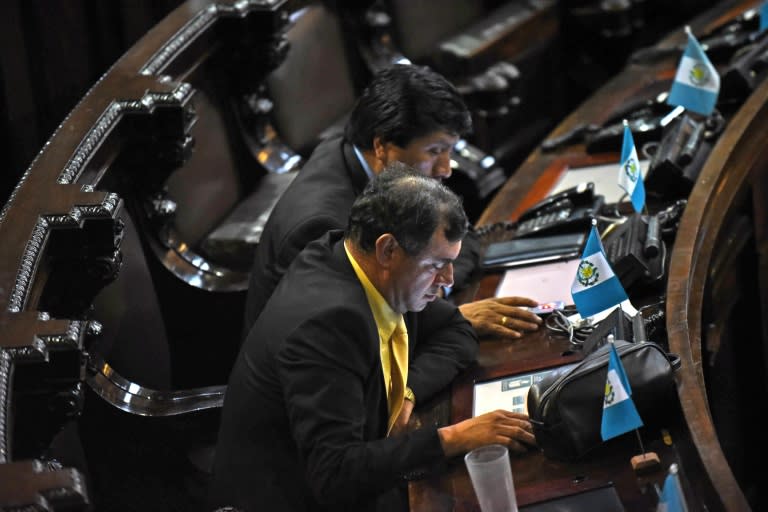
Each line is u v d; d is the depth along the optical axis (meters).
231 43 9.29
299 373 5.43
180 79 8.66
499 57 13.23
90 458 7.02
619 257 7.09
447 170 7.09
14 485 4.29
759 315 9.54
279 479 5.76
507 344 6.92
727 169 8.56
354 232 5.62
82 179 6.95
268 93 10.12
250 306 7.13
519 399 6.26
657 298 7.05
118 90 7.78
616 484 5.44
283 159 9.88
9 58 9.64
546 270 7.71
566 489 5.45
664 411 5.69
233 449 5.84
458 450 5.64
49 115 10.16
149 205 8.07
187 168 8.83
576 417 5.52
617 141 9.49
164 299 8.32
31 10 9.88
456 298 7.57
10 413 4.97
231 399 5.89
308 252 5.93
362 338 5.53
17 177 9.93
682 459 5.52
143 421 7.05
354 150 7.21
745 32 11.23
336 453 5.36
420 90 6.79
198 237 8.90
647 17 15.59
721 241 8.34
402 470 5.46
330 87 11.22
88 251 6.35
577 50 14.79
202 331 8.52
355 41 11.73
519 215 8.70
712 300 8.23
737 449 9.30
